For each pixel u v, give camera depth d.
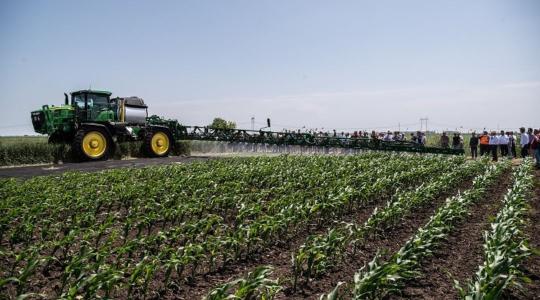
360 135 31.73
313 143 29.50
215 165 19.20
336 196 11.08
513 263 6.22
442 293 6.32
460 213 10.20
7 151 21.19
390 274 5.56
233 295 5.19
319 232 9.82
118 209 11.78
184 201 11.20
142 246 8.34
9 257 7.94
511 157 27.02
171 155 26.78
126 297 6.35
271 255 8.31
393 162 20.48
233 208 11.85
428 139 44.22
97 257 6.72
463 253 8.17
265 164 19.52
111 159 23.33
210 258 7.40
